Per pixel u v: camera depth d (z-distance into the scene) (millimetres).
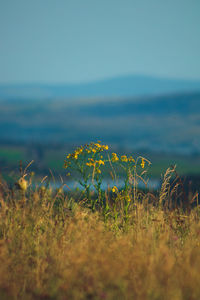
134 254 12453
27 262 13328
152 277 10969
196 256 12672
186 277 11352
